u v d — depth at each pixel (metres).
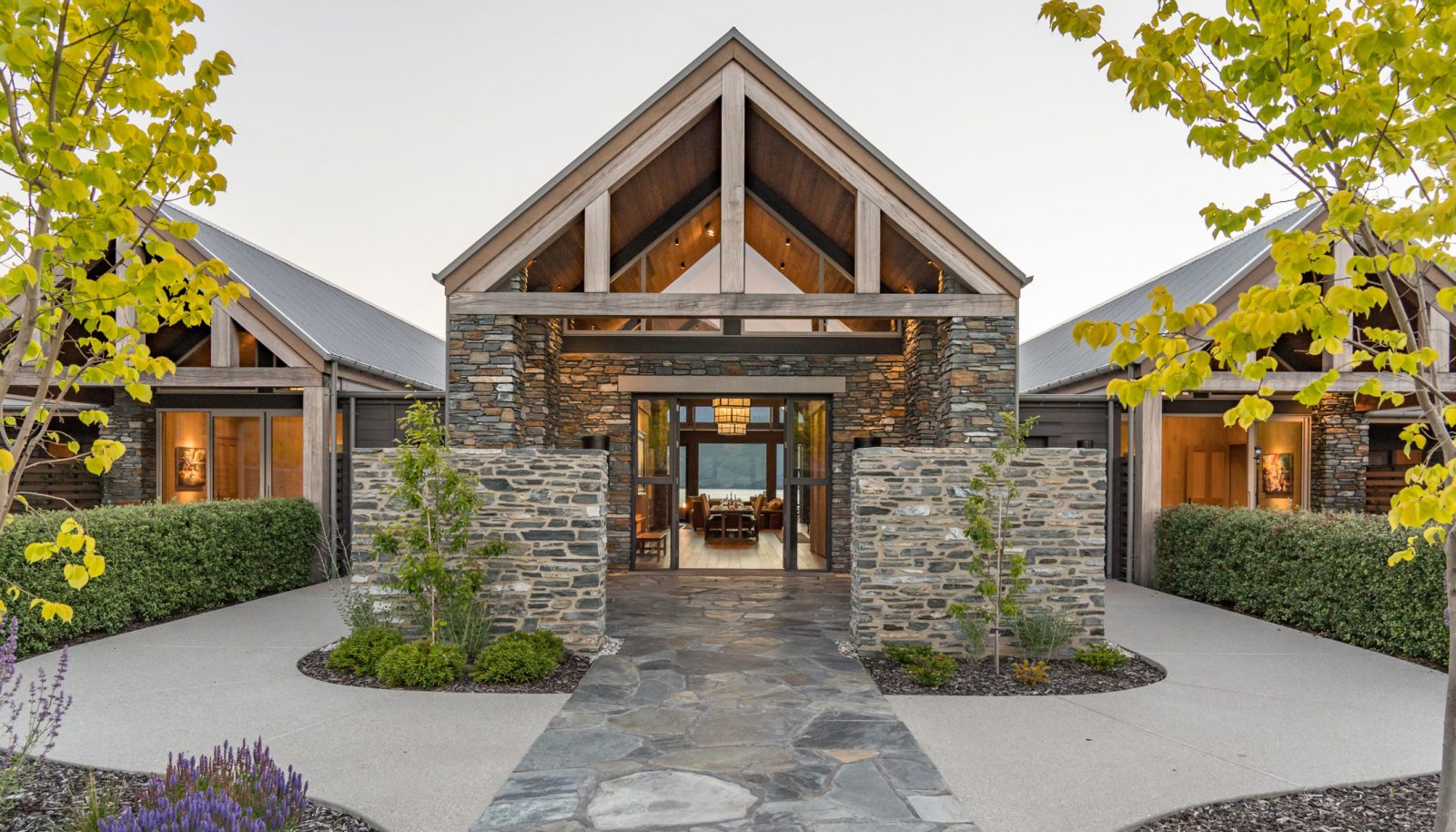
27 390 12.40
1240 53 3.28
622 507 13.45
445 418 10.62
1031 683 6.60
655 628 8.82
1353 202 2.85
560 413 13.34
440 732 5.34
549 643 7.24
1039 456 7.66
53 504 13.60
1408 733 5.35
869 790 4.43
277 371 12.08
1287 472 14.44
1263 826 3.93
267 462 14.21
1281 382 12.20
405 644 7.04
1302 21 3.02
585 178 10.52
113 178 2.98
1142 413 12.04
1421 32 2.61
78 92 3.13
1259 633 8.51
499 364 10.58
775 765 4.81
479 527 7.70
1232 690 6.38
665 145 10.44
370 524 7.71
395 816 4.07
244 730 5.32
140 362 3.61
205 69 3.60
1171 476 16.36
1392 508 2.81
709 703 6.06
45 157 2.93
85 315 3.40
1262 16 3.04
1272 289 2.68
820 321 13.40
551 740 5.21
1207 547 10.35
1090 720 5.66
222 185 3.75
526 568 7.69
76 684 6.38
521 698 6.15
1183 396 13.18
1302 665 7.14
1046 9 3.79
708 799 4.30
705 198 12.61
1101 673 6.95
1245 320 2.66
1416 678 6.73
